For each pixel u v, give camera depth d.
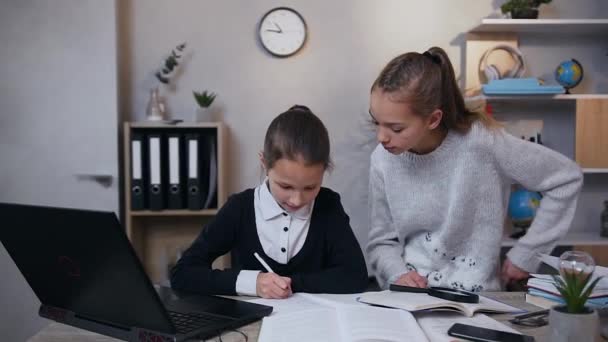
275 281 1.31
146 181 2.98
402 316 1.08
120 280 0.95
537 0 2.99
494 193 1.58
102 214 0.87
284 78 3.23
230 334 1.04
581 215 3.25
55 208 0.93
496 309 1.18
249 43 3.22
